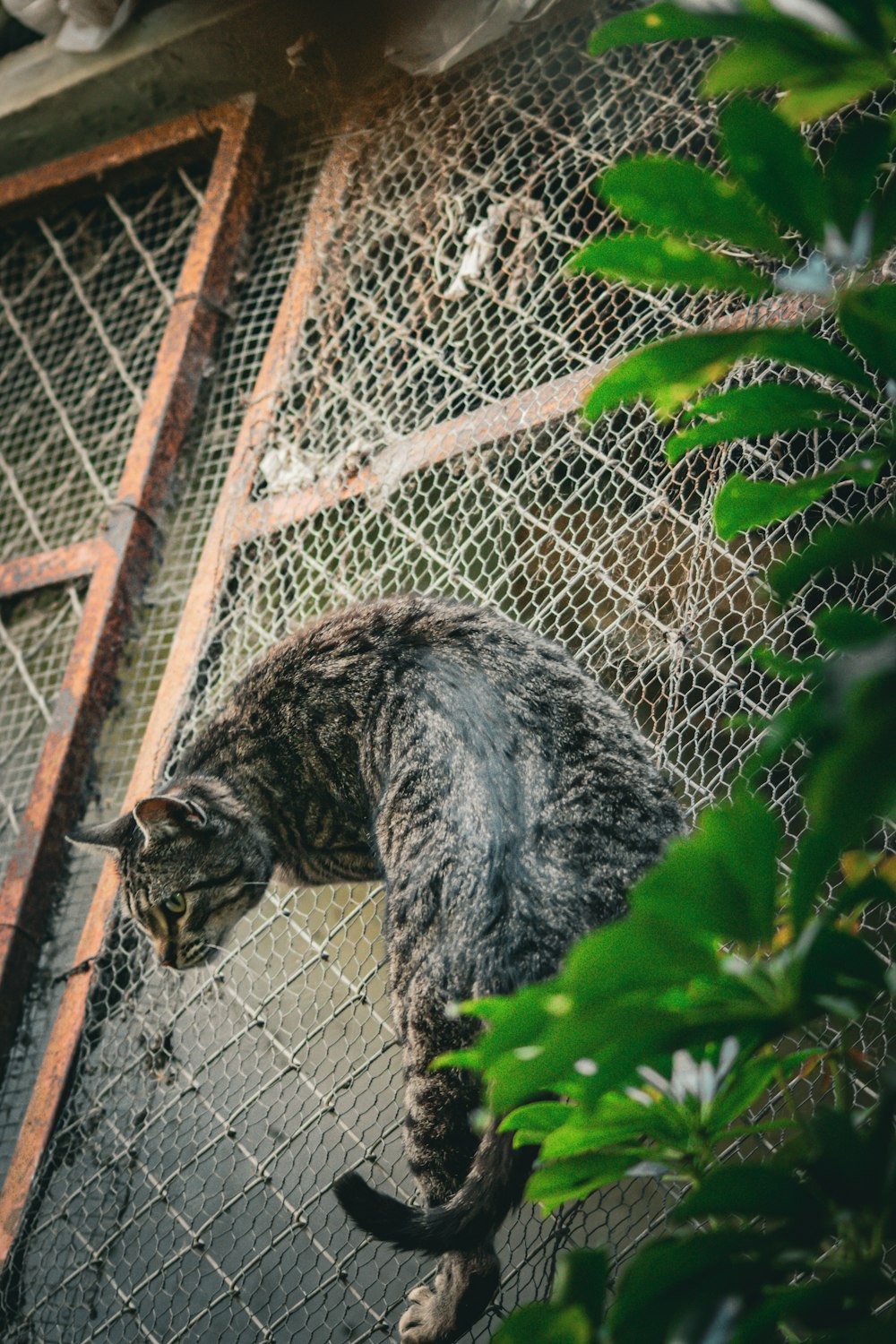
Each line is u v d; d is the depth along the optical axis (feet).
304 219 12.79
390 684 8.92
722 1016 3.22
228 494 11.39
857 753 2.54
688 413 4.42
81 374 14.73
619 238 3.47
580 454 9.70
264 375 11.78
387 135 12.00
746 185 3.34
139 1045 9.73
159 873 9.44
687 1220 3.34
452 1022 7.34
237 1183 9.33
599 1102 3.64
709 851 3.11
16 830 11.03
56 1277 9.24
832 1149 3.14
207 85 13.34
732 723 4.25
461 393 10.66
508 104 11.16
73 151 14.67
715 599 8.48
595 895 7.16
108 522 11.89
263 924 10.16
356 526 11.10
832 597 8.22
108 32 13.12
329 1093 8.51
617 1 10.78
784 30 3.13
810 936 3.27
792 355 3.62
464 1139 7.36
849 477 4.18
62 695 11.20
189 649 10.85
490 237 10.88
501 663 8.53
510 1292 7.82
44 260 15.40
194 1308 9.14
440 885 7.60
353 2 11.62
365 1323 8.28
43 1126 9.45
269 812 9.66
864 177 3.28
